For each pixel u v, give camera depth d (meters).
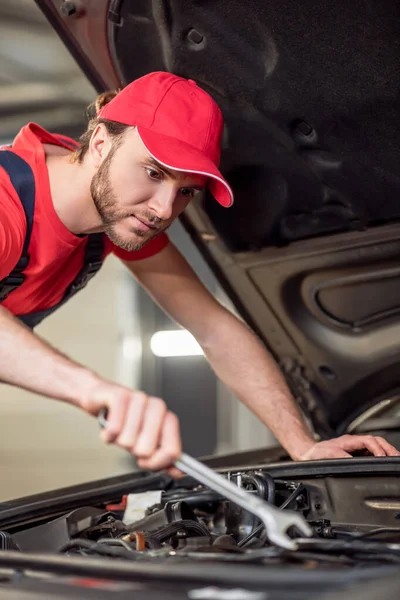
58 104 5.02
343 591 0.64
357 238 1.71
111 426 0.82
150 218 1.37
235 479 1.37
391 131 1.44
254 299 1.96
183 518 1.28
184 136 1.35
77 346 6.66
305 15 1.33
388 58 1.32
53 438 6.57
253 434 5.71
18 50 4.50
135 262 1.75
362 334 1.90
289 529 1.16
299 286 1.90
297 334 1.97
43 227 1.45
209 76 1.52
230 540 1.13
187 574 0.69
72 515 1.29
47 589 0.71
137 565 0.74
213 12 1.41
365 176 1.55
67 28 1.55
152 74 1.43
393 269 1.74
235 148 1.63
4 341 1.01
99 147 1.42
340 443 1.57
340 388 1.98
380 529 1.13
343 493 1.36
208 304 1.80
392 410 2.02
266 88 1.48
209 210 1.78
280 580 0.66
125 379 6.51
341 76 1.39
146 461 0.82
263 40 1.42
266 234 1.78
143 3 1.45
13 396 6.66
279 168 1.64
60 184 1.46
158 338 6.48
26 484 6.47
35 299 1.62
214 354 1.80
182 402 6.39
